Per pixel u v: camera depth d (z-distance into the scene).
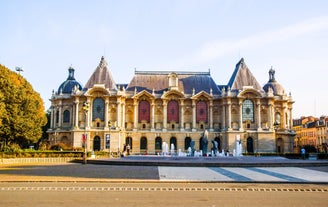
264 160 60.28
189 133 113.31
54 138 111.94
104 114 110.00
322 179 33.72
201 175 37.19
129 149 103.88
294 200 21.62
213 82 120.38
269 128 110.56
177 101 115.69
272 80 121.81
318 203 20.64
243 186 28.48
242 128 110.44
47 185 27.92
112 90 112.19
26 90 82.44
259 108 111.31
